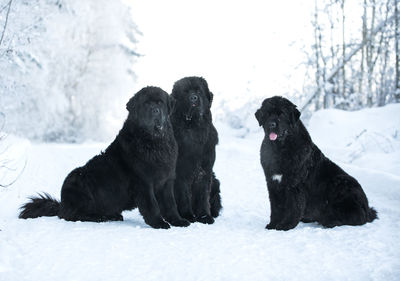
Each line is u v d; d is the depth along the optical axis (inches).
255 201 335.6
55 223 225.6
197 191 265.1
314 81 903.7
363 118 599.5
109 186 243.3
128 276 150.8
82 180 245.3
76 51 1125.1
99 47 1218.0
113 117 1283.2
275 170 239.9
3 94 532.4
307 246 189.9
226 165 510.0
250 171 470.0
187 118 254.7
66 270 156.0
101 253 175.2
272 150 240.5
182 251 180.5
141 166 233.0
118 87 1239.5
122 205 247.3
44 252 175.0
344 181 242.4
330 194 244.2
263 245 192.7
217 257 173.0
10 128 864.9
